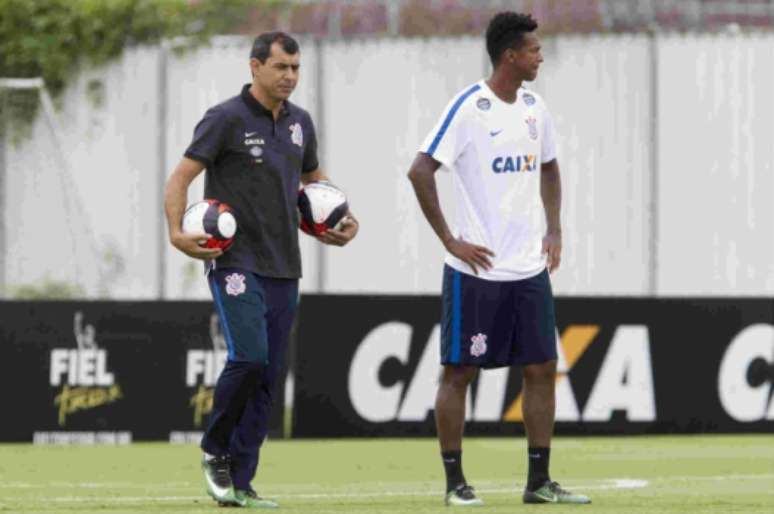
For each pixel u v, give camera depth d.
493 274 29.72
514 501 31.06
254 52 29.66
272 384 30.38
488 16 72.94
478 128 29.66
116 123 73.69
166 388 50.06
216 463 29.98
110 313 49.94
